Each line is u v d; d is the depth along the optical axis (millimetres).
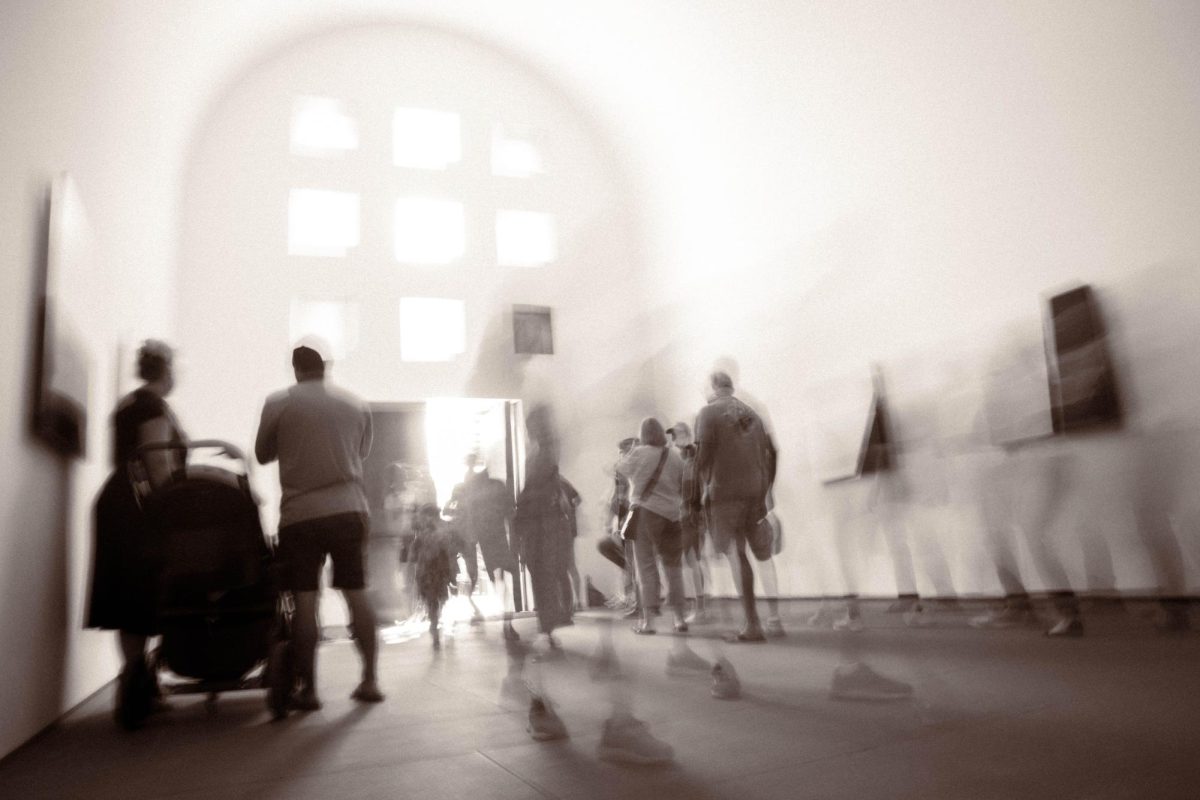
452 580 6309
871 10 7211
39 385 3082
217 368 9391
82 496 4008
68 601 3688
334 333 10172
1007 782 1817
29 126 3053
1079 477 3082
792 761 2105
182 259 9484
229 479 3531
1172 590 2855
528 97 11758
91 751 2824
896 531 3707
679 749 2305
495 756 2402
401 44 11125
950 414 3697
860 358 6684
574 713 2984
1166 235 4699
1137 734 2104
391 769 2328
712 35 9406
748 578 4402
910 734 2277
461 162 11148
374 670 3658
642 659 4273
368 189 10562
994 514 3480
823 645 4055
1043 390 3205
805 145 8336
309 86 10555
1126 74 5008
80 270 3855
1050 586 3316
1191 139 4598
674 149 10828
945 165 6523
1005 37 5902
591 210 11781
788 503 3725
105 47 4703
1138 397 2977
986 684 2777
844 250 7551
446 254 10914
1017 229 5793
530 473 2697
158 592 3342
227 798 2105
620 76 11031
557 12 10664
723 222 9797
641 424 4141
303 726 3111
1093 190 5215
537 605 2652
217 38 8625
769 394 4285
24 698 2926
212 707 3512
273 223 9992
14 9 2875
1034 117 5664
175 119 8086
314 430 3582
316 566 3545
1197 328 3342
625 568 5711
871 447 3557
